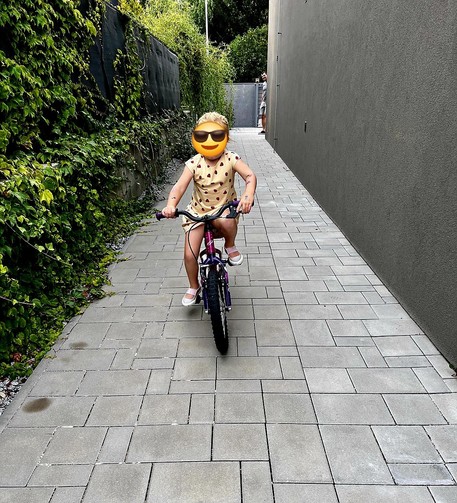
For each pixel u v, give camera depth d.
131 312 3.19
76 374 2.50
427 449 1.96
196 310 3.21
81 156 3.75
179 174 8.38
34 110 3.22
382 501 1.72
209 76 13.71
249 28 25.91
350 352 2.69
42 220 2.77
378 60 3.63
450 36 2.49
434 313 2.74
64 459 1.92
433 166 2.72
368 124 3.91
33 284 2.93
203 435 2.04
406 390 2.35
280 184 7.71
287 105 9.56
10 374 2.48
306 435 2.04
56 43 3.72
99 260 4.05
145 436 2.04
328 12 5.44
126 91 5.68
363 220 4.11
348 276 3.77
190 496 1.74
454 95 2.46
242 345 2.77
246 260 4.14
